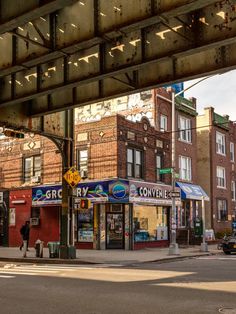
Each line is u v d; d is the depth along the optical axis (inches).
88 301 409.1
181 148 1408.7
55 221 1214.9
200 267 721.0
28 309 374.6
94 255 949.2
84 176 1155.3
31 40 516.4
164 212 1269.7
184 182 1401.3
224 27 464.4
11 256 920.3
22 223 1274.6
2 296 439.8
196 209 1445.6
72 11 516.1
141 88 621.9
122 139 1137.4
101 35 484.1
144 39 533.3
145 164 1206.9
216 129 1659.7
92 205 1146.7
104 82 681.0
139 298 422.0
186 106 1441.9
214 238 1462.8
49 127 887.7
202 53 561.3
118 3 470.3
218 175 1646.2
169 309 370.9
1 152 1362.0
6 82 716.0
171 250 970.1
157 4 433.1
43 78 654.5
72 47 515.8
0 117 800.9
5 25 462.0
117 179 1101.1
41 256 893.2
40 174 1256.2
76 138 1194.6
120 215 1141.7
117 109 1343.5
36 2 423.8
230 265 756.6
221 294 440.8
